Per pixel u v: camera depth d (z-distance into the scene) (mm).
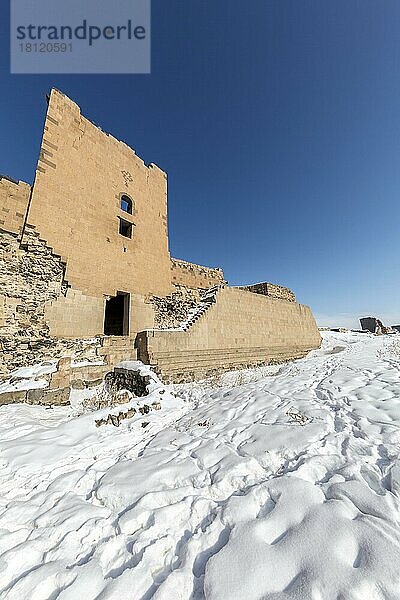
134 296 13039
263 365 16922
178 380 11883
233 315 15727
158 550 2189
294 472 2957
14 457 3955
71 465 3832
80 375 9375
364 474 2824
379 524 2082
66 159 11180
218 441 4148
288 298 22344
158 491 2934
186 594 1820
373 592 1609
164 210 16016
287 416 4781
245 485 2971
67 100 11641
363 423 4012
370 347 19016
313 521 2178
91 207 11820
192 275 16734
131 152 14445
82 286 10938
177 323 14836
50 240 10180
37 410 7090
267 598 1661
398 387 5582
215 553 2119
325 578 1699
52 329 9758
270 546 2029
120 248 12781
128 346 11586
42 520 2633
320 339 24000
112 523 2602
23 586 1896
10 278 9031
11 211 9375
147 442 4656
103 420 5480
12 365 8586
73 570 1991
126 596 1788
